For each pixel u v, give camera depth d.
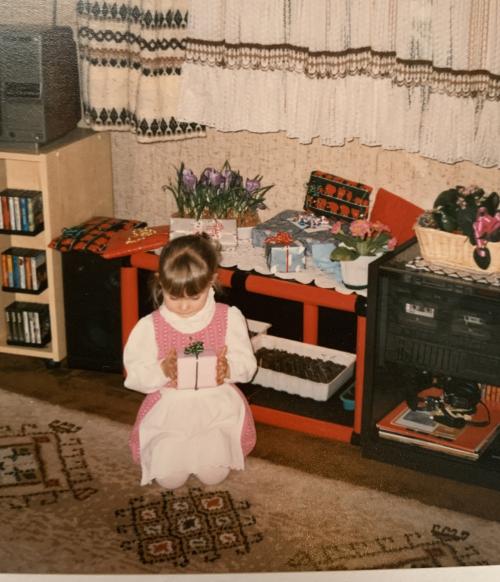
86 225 2.68
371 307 2.08
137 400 2.54
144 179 2.90
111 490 2.08
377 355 2.15
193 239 1.99
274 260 2.29
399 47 2.22
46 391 2.58
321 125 2.42
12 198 2.59
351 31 2.30
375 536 1.92
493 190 2.44
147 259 2.43
